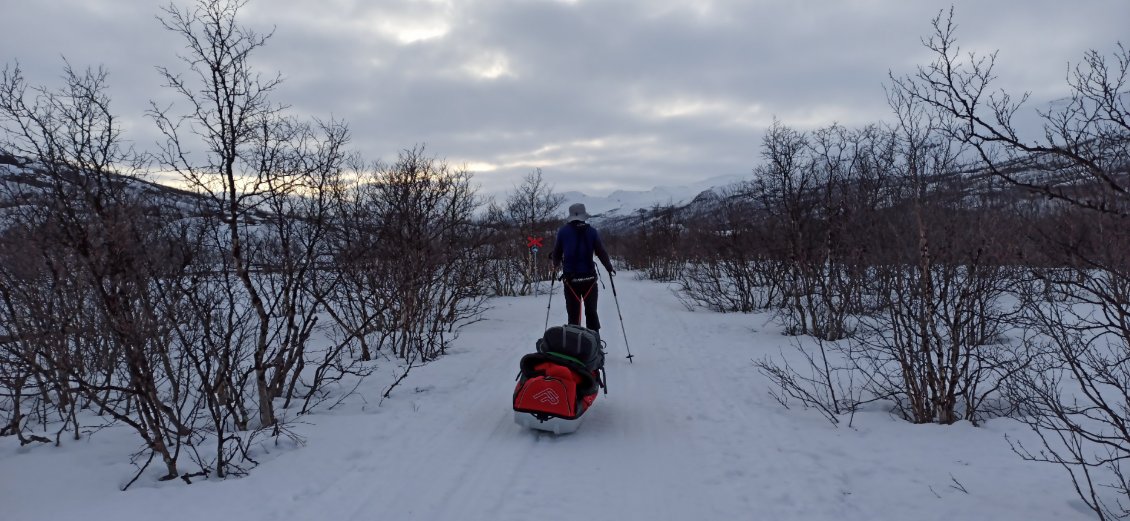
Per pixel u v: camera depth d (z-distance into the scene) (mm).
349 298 7930
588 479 4078
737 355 7949
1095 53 2594
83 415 5301
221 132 4344
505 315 12406
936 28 2887
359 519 3482
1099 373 3416
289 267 5086
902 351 5117
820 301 9352
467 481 4039
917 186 4973
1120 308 2719
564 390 4773
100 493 3734
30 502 3598
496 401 5961
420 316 8336
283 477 4027
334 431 4934
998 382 4859
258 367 4785
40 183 4070
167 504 3609
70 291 4445
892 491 3717
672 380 6766
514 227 19234
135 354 3863
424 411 5570
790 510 3566
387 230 7812
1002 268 4652
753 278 12523
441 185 8500
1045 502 3434
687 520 3484
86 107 3922
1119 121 2535
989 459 4086
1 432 4566
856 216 7172
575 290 7477
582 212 7539
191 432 4402
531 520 3482
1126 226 2564
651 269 25719
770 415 5359
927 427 4777
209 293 4391
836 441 4621
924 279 4914
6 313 4379
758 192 10523
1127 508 3275
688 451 4574
